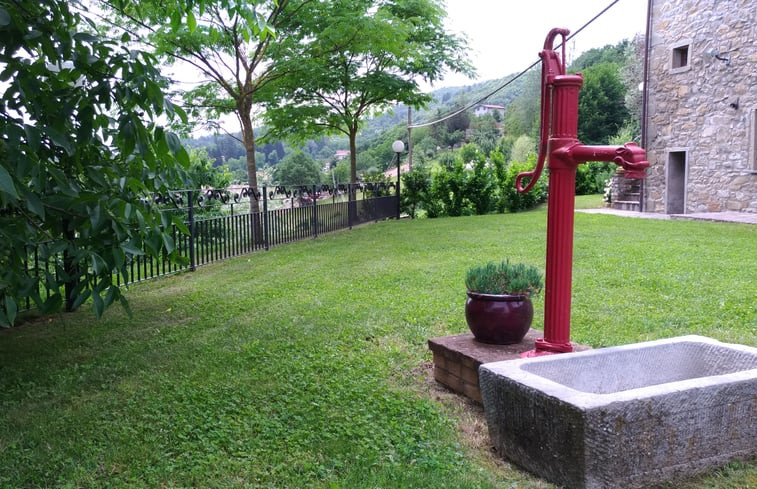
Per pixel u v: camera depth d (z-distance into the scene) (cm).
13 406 375
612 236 1158
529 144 4100
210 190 1027
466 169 2178
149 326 582
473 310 389
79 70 362
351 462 289
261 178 2036
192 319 606
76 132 380
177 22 528
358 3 1476
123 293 755
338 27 1327
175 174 450
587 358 310
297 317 597
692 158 1622
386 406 358
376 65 1859
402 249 1117
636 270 786
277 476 277
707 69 1555
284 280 821
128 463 292
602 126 4178
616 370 316
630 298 632
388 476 272
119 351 493
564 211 332
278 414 351
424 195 2116
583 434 235
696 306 584
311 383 402
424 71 1844
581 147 318
